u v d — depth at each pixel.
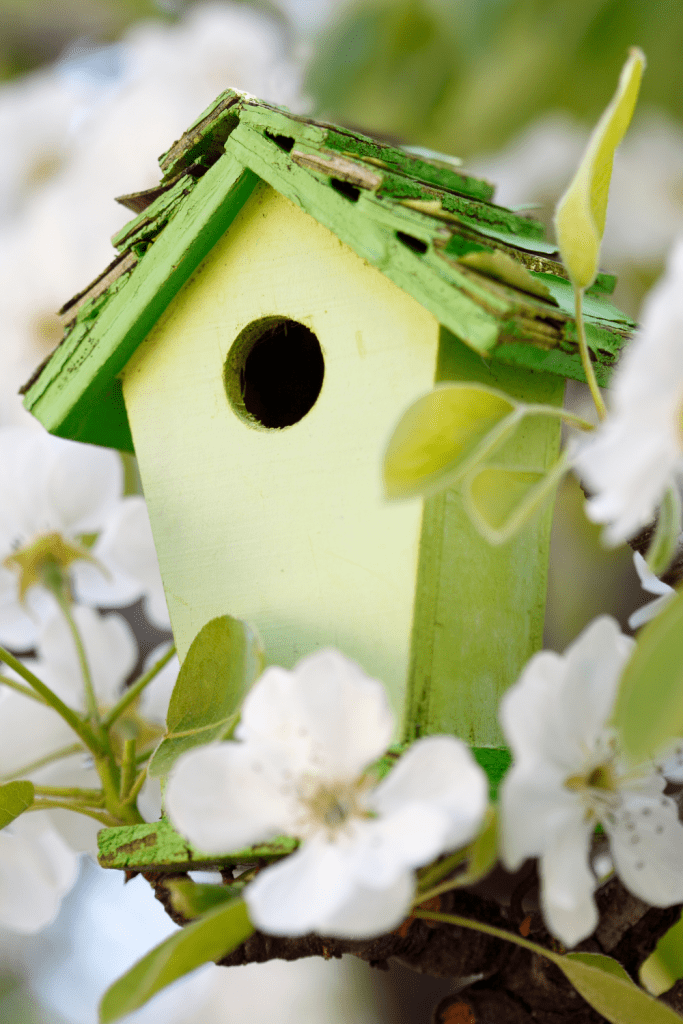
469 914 0.40
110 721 0.44
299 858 0.36
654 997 0.39
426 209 0.40
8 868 0.45
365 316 0.41
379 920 0.35
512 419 0.37
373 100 0.69
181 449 0.43
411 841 0.36
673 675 0.35
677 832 0.38
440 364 0.40
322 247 0.41
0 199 0.74
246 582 0.42
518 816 0.36
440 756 0.36
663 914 0.40
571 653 0.37
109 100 0.75
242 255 0.42
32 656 0.53
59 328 0.68
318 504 0.41
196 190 0.42
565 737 0.37
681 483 0.40
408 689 0.40
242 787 0.37
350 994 0.88
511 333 0.39
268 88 0.75
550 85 0.68
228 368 0.42
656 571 0.38
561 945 0.40
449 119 0.69
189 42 0.74
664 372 0.35
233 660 0.40
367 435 0.41
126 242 0.43
